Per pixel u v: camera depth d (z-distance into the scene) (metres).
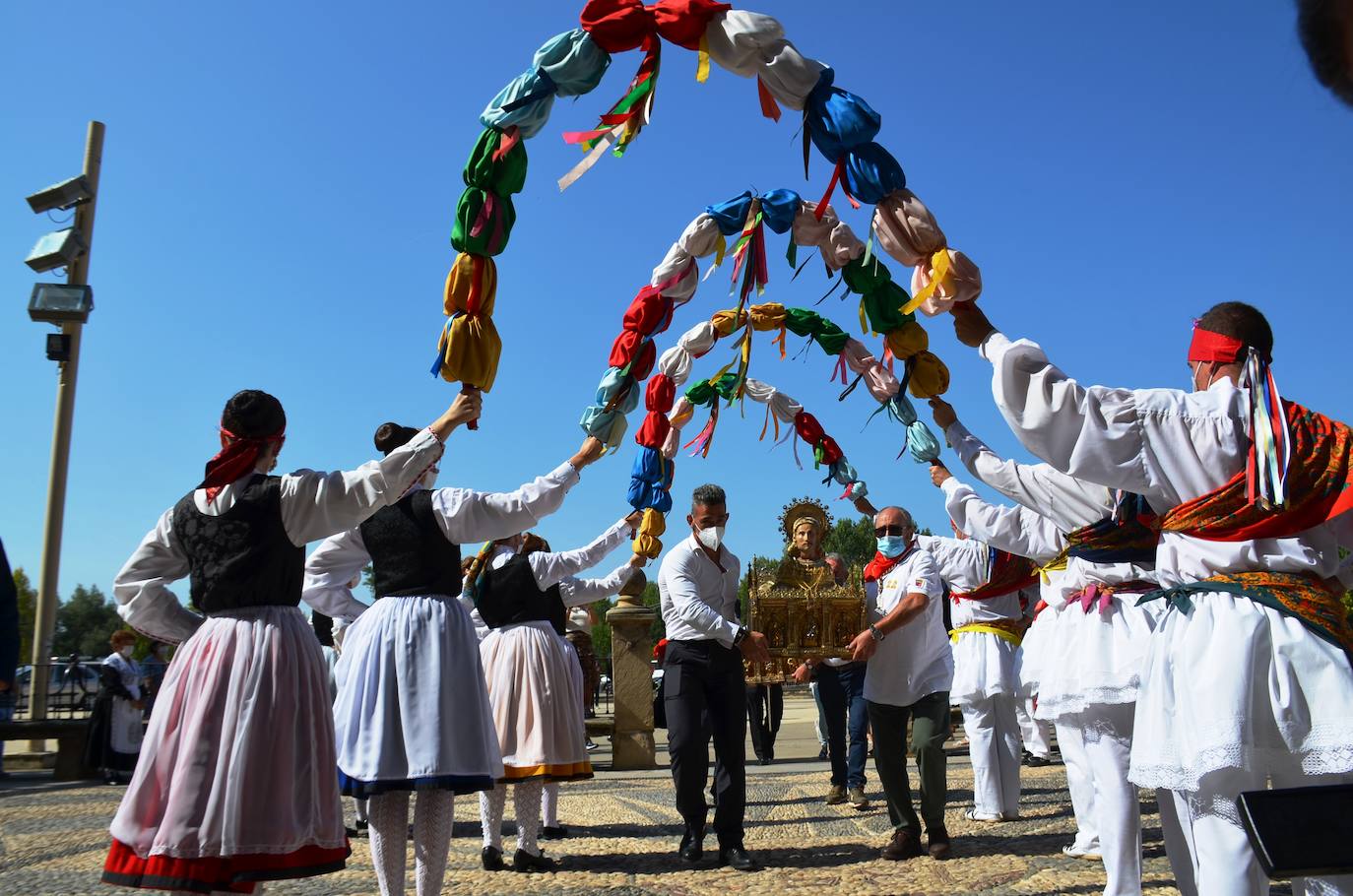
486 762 3.93
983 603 6.41
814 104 3.53
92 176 13.03
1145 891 4.25
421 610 3.99
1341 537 2.55
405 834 3.90
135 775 3.07
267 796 3.02
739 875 4.86
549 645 5.44
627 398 5.01
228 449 3.28
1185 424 2.62
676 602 5.24
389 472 3.31
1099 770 3.93
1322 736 2.32
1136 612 3.82
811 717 21.58
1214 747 2.35
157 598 3.35
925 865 4.95
